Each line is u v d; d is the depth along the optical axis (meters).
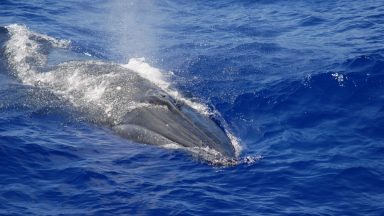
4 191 40.28
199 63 67.56
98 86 55.91
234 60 68.06
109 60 67.88
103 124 51.41
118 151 46.81
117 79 56.22
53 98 55.59
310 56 66.69
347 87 56.59
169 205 39.25
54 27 80.75
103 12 90.44
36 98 55.59
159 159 45.47
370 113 51.75
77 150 46.72
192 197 40.19
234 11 90.69
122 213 38.47
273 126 51.03
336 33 75.06
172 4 95.94
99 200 39.84
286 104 54.88
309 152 46.09
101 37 78.44
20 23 81.19
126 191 40.94
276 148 47.03
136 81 55.66
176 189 41.12
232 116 53.41
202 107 54.25
